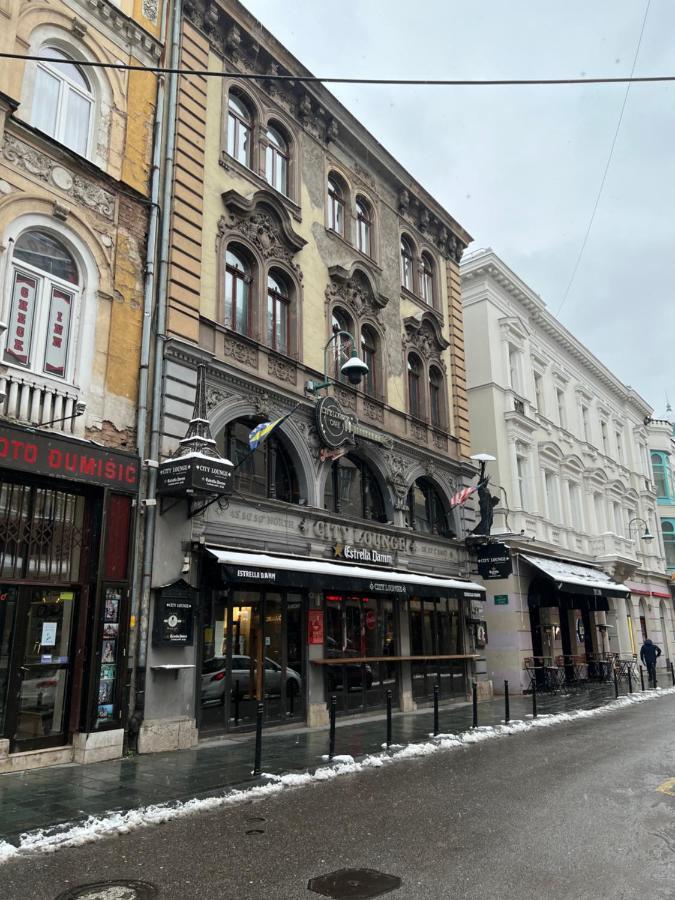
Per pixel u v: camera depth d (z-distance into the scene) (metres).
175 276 13.34
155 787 8.84
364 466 18.69
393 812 7.79
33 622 10.48
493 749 12.06
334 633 15.99
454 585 19.03
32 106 11.49
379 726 14.75
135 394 12.35
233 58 16.11
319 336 17.30
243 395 14.56
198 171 14.41
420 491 21.06
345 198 19.69
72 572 11.09
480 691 20.94
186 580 12.34
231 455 14.41
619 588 27.81
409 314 21.67
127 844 6.68
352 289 18.91
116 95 12.95
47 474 10.52
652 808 7.83
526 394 28.81
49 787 8.80
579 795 8.50
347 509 17.72
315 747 11.94
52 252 11.53
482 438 26.14
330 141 19.30
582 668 26.98
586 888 5.44
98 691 10.66
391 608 18.22
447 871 5.88
